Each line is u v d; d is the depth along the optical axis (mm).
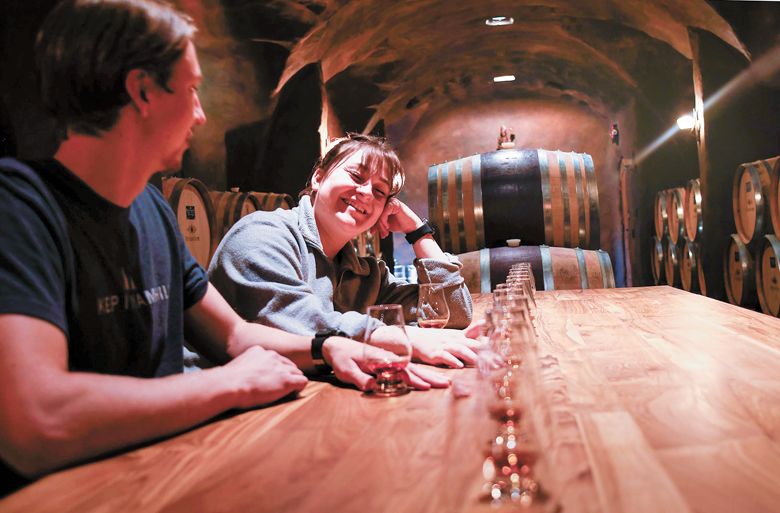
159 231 1630
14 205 1197
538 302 3662
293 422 1337
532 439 888
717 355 1901
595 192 6461
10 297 1104
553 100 13773
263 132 7883
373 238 8352
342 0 7645
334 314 1948
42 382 1072
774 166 6148
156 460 1121
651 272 11391
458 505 827
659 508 843
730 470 976
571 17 10211
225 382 1375
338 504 901
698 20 7953
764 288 6465
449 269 2770
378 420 1333
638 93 10898
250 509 900
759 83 7898
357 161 2301
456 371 1841
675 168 11320
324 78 9086
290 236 2156
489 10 9969
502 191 6289
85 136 1328
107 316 1396
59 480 1038
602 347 2090
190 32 1344
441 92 13250
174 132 1366
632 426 1213
